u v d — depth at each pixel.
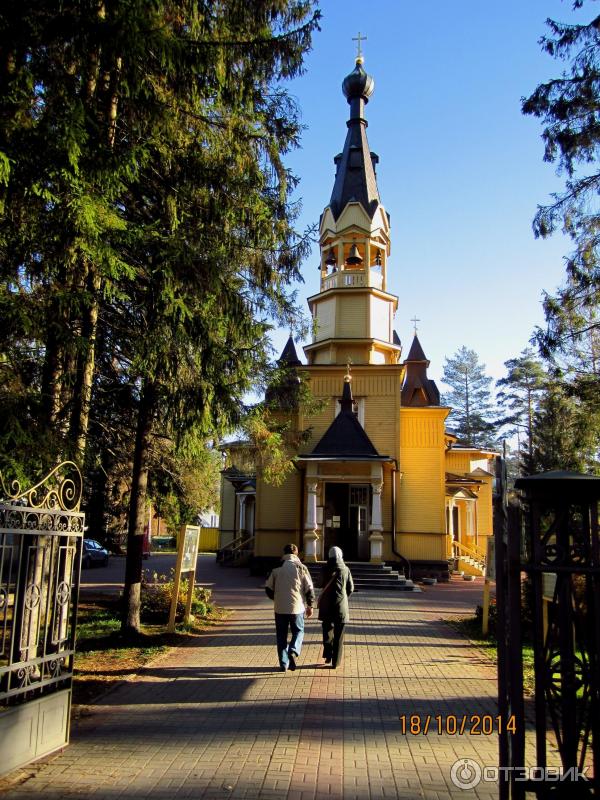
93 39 6.71
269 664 10.02
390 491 26.77
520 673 4.25
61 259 7.52
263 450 14.50
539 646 4.31
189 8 8.82
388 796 5.17
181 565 12.61
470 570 31.28
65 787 5.21
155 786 5.27
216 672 9.41
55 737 5.98
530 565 4.29
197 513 33.47
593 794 4.11
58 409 9.63
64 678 6.16
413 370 35.09
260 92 10.47
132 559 12.15
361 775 5.57
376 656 10.79
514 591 4.27
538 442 30.31
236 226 11.09
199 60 7.80
